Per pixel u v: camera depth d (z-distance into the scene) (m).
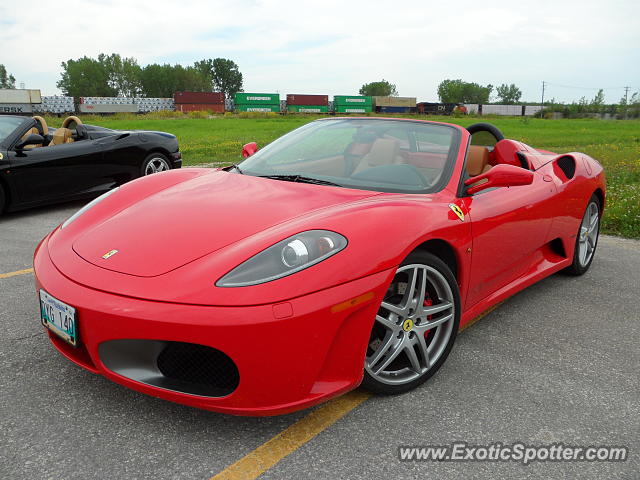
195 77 144.75
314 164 2.77
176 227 2.10
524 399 2.22
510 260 2.97
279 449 1.83
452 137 2.87
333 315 1.80
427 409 2.12
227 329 1.67
